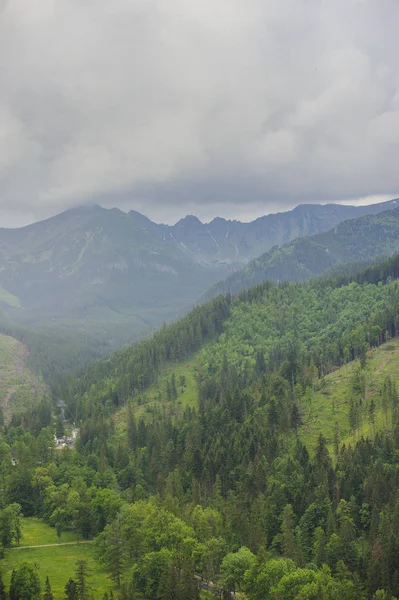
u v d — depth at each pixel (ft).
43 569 458.50
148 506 507.30
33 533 545.44
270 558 453.17
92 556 492.54
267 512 512.22
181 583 376.27
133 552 453.17
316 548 446.60
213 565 433.07
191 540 432.25
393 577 394.52
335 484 530.27
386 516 449.48
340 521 470.39
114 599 393.29
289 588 371.76
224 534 491.31
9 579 431.02
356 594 377.09
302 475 546.67
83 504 543.80
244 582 398.83
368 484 505.66
